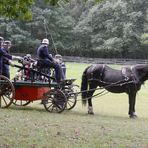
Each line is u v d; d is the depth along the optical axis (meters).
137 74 15.80
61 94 14.93
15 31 75.25
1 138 9.48
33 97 15.17
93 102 21.42
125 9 78.06
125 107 19.53
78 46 80.81
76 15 85.88
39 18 73.94
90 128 11.64
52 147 8.86
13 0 10.87
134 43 77.50
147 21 77.38
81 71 47.75
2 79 14.94
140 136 10.84
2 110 14.32
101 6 80.62
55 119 13.02
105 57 80.38
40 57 15.58
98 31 81.81
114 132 11.19
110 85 15.87
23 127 11.02
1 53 15.18
